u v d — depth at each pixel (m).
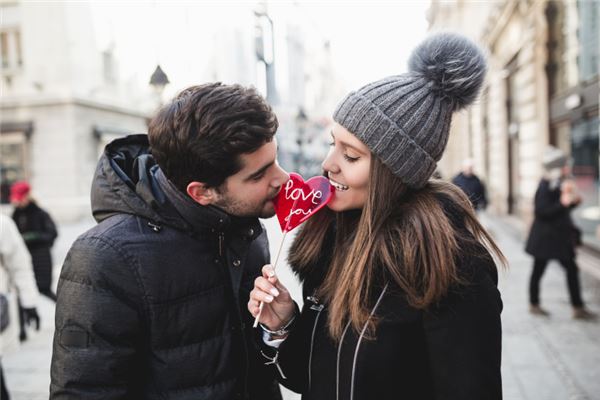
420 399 1.16
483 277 1.11
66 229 14.96
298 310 1.44
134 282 1.18
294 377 1.40
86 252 1.17
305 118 15.22
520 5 11.33
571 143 8.60
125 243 1.19
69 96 16.97
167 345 1.23
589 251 7.67
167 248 1.23
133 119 20.66
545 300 5.55
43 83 17.11
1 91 17.44
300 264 1.44
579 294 4.94
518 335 4.50
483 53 1.26
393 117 1.19
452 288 1.09
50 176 17.28
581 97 7.85
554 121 9.48
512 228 11.31
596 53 7.35
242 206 1.24
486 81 1.28
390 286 1.16
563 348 4.15
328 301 1.29
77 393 1.11
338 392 1.18
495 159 15.08
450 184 1.30
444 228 1.12
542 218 5.01
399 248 1.15
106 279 1.15
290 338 1.38
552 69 9.65
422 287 1.10
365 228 1.20
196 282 1.26
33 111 17.28
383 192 1.20
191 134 1.14
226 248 1.32
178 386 1.24
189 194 1.22
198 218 1.24
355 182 1.24
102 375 1.13
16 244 3.33
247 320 1.42
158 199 1.25
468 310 1.09
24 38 17.16
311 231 1.44
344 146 1.26
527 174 11.15
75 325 1.13
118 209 1.27
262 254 1.55
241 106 1.15
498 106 14.29
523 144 11.52
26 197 5.40
